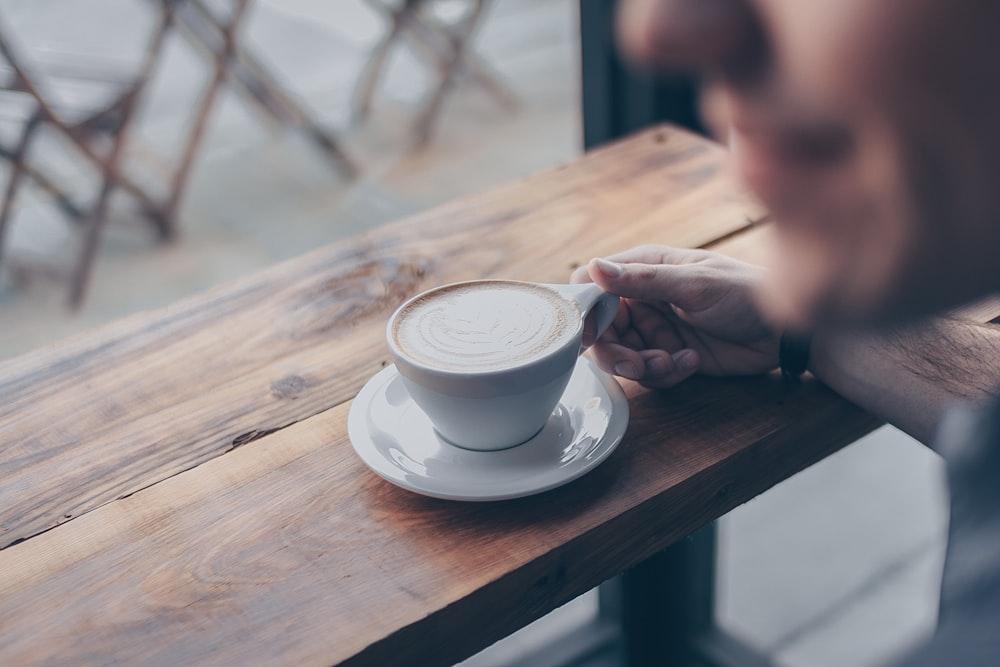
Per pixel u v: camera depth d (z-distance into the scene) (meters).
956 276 0.60
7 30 3.76
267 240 2.91
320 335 1.05
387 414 0.94
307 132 3.14
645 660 1.51
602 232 1.15
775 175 0.61
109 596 0.85
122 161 3.02
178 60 3.96
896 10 0.50
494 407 0.87
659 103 1.66
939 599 0.73
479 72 3.49
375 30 3.98
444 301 0.93
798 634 1.61
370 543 0.87
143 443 0.95
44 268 2.81
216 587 0.85
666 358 0.96
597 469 0.91
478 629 0.85
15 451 0.96
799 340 0.96
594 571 0.88
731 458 0.92
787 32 0.54
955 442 0.75
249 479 0.92
